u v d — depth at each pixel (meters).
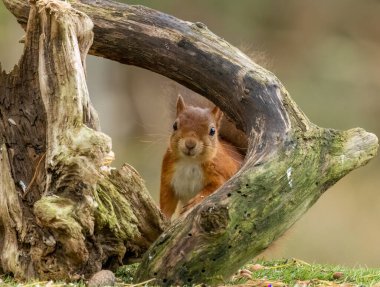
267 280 10.33
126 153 27.97
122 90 31.39
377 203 26.12
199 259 9.12
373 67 31.62
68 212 9.16
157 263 9.18
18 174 9.84
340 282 10.61
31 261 9.52
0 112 10.02
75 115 9.45
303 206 9.82
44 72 9.71
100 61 30.73
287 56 32.19
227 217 9.12
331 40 32.47
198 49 11.44
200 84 11.56
